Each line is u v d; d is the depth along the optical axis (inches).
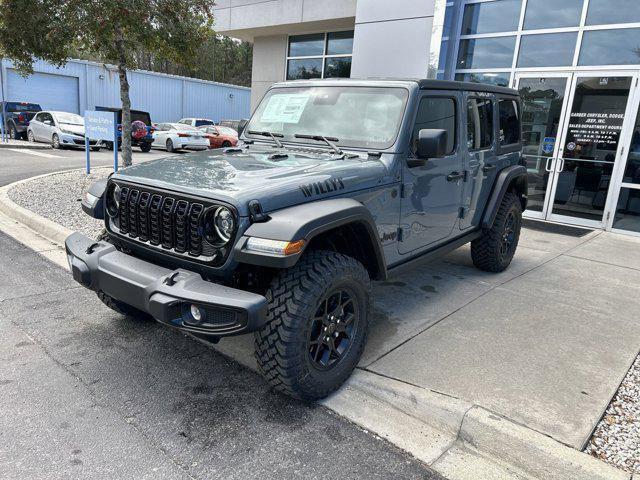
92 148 746.2
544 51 339.0
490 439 101.2
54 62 365.4
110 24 303.3
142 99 1208.8
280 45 574.2
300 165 126.8
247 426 106.7
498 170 202.1
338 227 122.0
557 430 102.3
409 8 375.6
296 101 162.9
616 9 308.0
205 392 118.8
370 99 148.6
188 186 110.0
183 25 333.7
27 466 91.4
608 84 314.3
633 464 94.0
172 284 102.6
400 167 138.2
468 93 173.2
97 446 97.9
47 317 155.9
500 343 144.6
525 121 352.5
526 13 343.0
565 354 138.9
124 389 118.5
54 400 112.5
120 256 118.8
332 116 153.0
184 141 853.8
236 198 102.0
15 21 319.9
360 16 403.2
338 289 114.6
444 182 161.6
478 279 207.9
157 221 114.1
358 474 93.9
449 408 107.5
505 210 206.4
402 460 98.7
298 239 99.2
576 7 321.7
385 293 186.1
